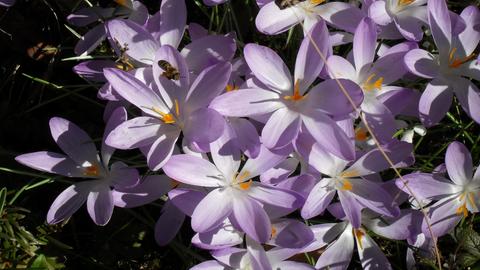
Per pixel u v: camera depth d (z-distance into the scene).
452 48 0.47
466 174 0.46
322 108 0.44
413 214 0.47
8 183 0.53
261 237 0.43
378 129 0.45
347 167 0.46
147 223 0.51
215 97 0.44
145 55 0.47
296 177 0.44
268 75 0.45
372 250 0.47
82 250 0.53
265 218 0.43
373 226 0.47
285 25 0.47
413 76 0.49
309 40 0.44
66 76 0.58
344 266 0.47
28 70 0.58
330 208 0.46
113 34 0.47
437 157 0.52
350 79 0.46
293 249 0.45
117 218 0.53
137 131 0.44
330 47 0.46
